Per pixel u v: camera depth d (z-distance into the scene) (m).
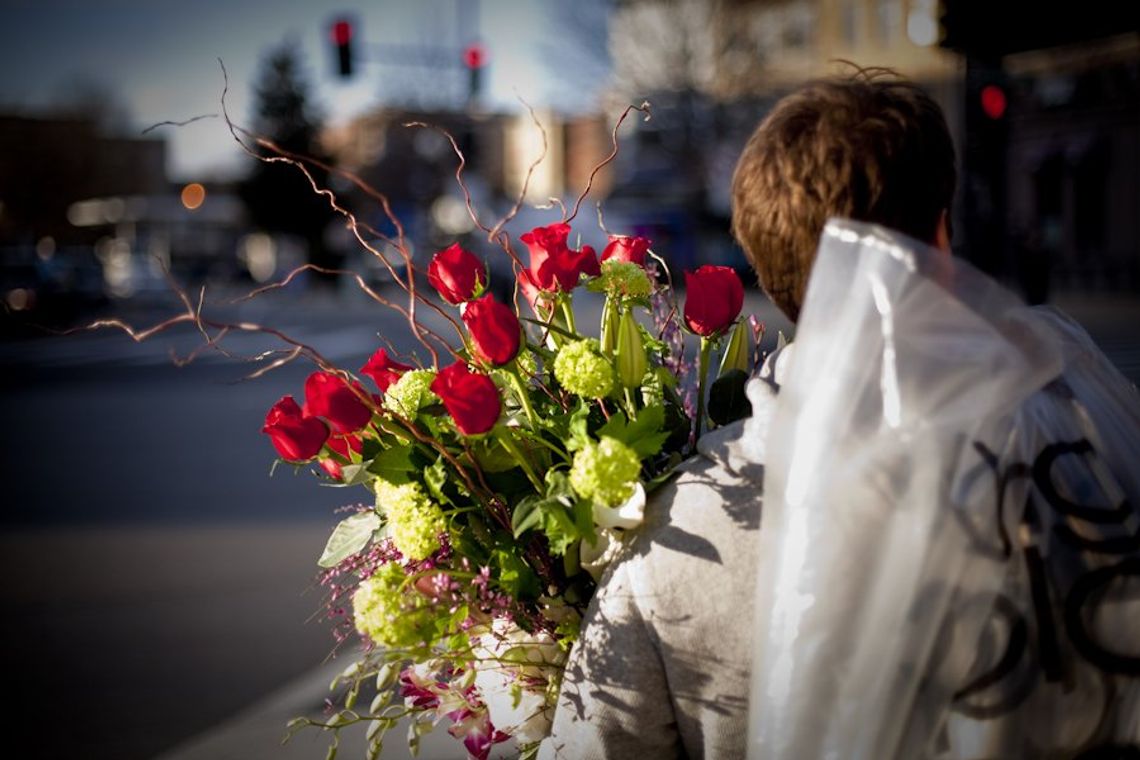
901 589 1.02
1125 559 1.03
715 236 34.19
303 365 17.53
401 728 3.58
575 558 1.32
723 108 33.53
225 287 49.03
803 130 1.20
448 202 36.94
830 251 1.09
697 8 33.53
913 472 1.02
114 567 6.46
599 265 1.52
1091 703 1.02
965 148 9.25
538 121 1.54
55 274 26.53
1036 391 1.08
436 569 1.31
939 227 1.19
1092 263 30.14
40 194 58.94
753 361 1.54
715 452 1.19
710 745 1.15
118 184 61.62
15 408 14.06
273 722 4.02
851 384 1.04
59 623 5.51
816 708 1.03
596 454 1.17
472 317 1.32
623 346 1.32
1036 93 31.75
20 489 8.84
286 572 6.21
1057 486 1.04
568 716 1.22
